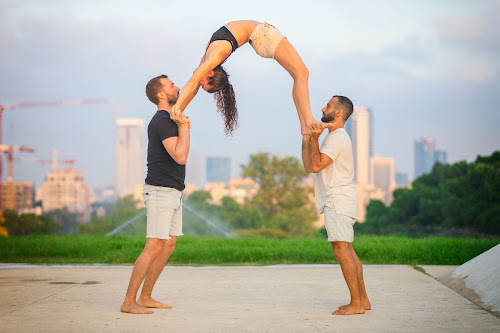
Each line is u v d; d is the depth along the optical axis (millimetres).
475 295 5297
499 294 4855
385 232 45688
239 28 5125
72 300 5305
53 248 10305
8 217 78125
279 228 59344
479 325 4188
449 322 4293
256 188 65438
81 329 4055
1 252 10000
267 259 9367
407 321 4328
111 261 9211
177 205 4852
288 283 6453
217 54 4977
